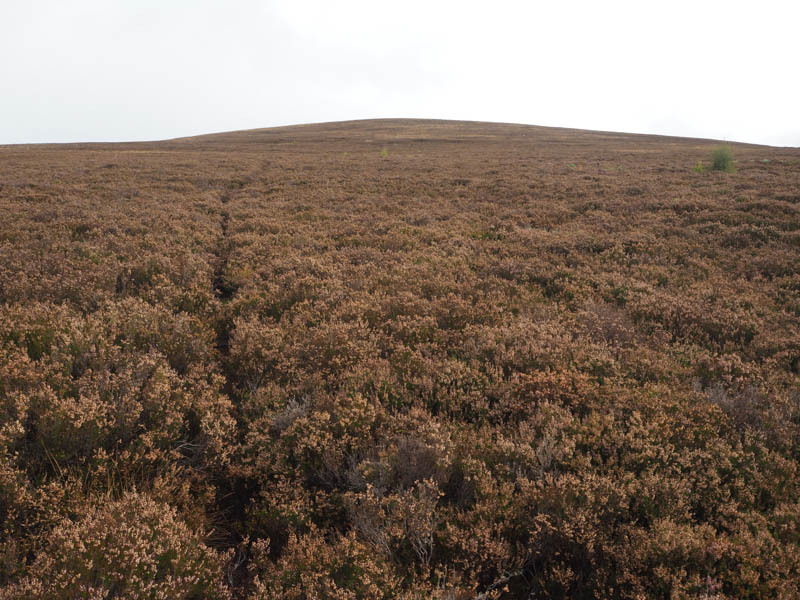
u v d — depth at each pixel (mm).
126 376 4320
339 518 3494
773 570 2928
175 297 7457
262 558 3059
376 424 4344
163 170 27562
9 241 10211
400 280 8578
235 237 12320
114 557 2670
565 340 5980
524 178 25156
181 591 2639
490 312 7242
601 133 79750
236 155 42188
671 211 15602
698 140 66500
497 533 3199
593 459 4023
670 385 5262
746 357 6188
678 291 8500
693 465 3889
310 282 8266
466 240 12453
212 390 4789
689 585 2799
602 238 12312
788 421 4500
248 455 4043
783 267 9648
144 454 3615
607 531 3213
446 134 73438
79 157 37156
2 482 3002
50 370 4316
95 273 7676
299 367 5520
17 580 2617
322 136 71500
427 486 3441
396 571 2988
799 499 3611
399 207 17828
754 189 19234
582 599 2969
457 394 4863
